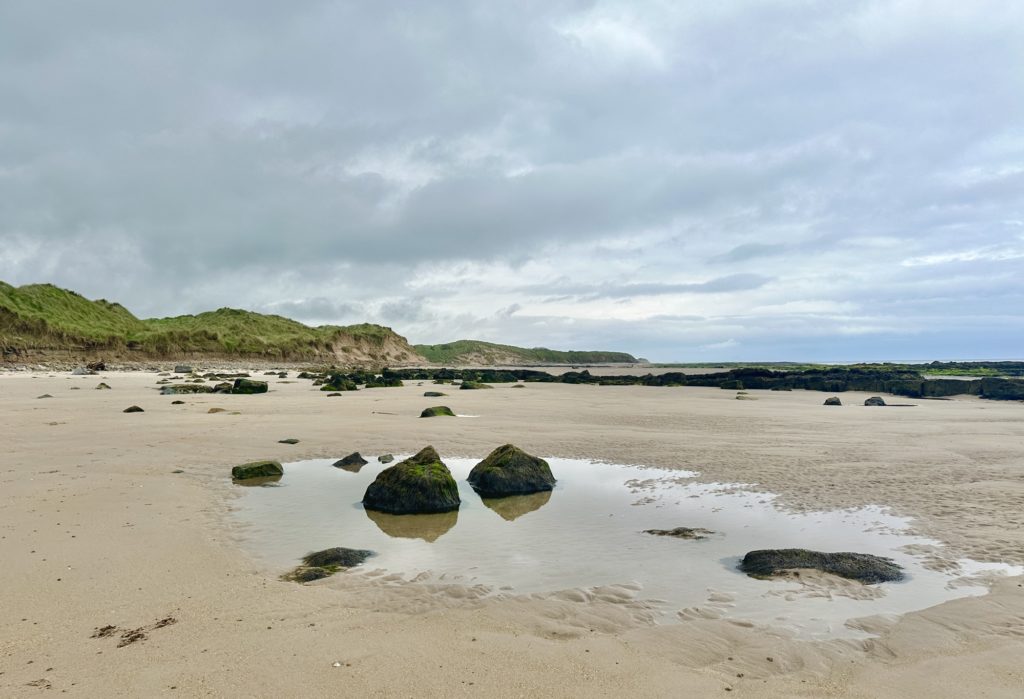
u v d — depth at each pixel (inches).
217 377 2667.3
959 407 1454.2
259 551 376.8
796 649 240.4
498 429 975.0
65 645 240.5
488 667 223.3
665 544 395.5
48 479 560.7
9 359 3179.1
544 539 408.5
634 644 245.1
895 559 358.0
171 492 524.7
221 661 226.8
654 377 2768.2
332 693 203.0
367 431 932.6
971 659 229.1
